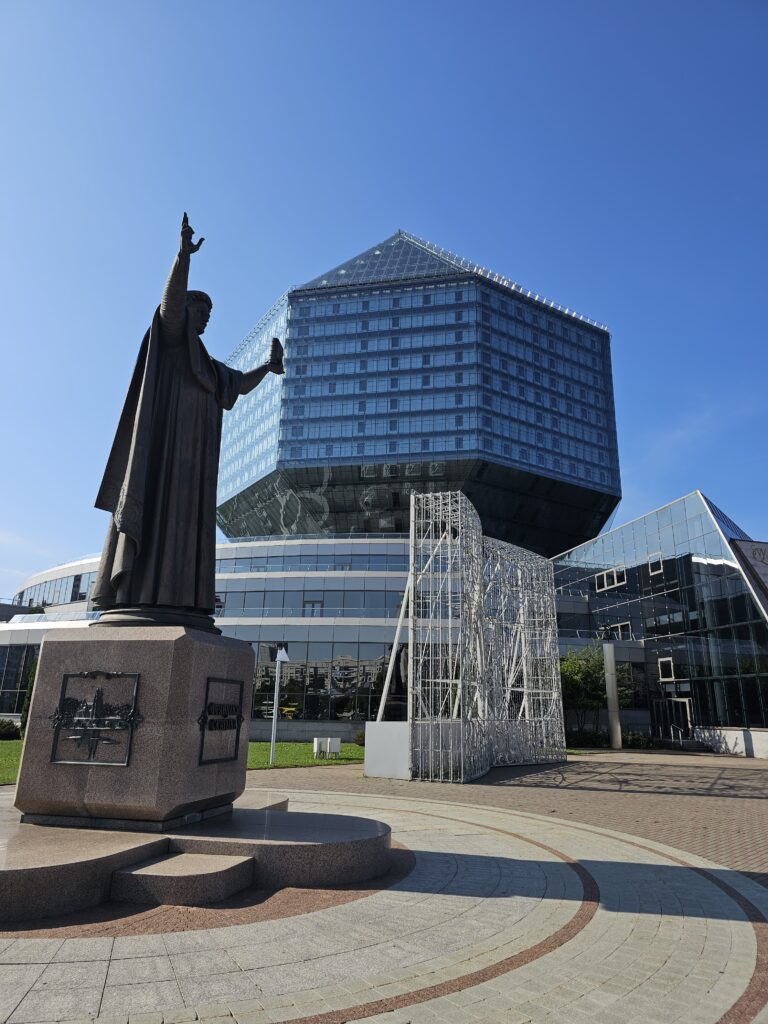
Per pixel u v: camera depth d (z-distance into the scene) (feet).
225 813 30.78
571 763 105.60
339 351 319.06
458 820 46.73
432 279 323.16
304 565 189.98
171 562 30.71
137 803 25.59
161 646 27.07
